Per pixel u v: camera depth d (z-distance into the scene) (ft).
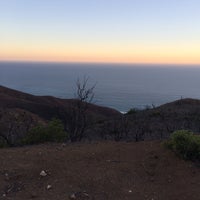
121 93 490.08
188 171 21.67
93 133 64.08
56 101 214.48
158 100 417.28
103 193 19.70
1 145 33.71
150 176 21.52
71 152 24.53
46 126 33.58
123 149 25.18
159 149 24.57
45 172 21.49
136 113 113.09
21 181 20.63
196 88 648.79
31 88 584.40
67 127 42.01
